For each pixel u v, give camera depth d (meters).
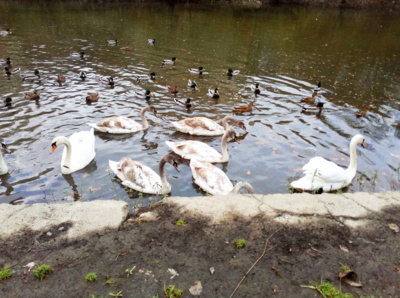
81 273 3.89
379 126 12.13
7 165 9.02
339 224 4.71
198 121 11.46
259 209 4.97
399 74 19.02
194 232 4.54
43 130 11.08
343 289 3.74
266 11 40.88
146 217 4.81
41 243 4.30
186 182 8.84
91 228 4.56
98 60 19.47
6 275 3.84
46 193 8.02
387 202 5.17
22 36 23.92
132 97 14.41
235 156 9.95
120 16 32.94
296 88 16.20
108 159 9.75
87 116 12.38
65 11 33.69
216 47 23.72
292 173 9.08
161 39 25.19
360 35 29.98
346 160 9.77
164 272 3.92
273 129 11.71
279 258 4.14
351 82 17.36
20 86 15.09
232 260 4.11
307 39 27.61
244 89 15.84
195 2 43.53
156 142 10.85
